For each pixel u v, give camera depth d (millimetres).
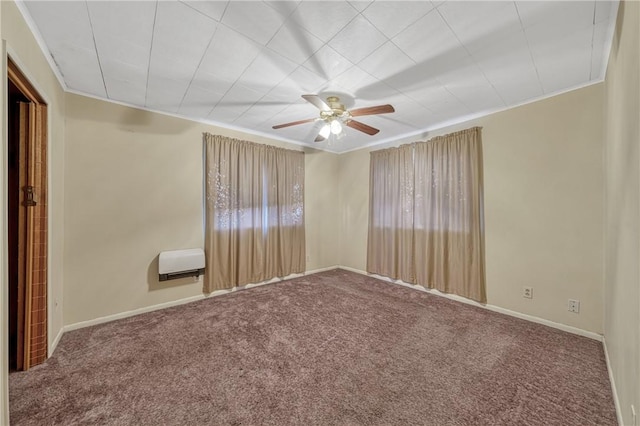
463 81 2348
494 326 2596
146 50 1919
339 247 5027
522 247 2789
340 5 1482
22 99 1926
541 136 2658
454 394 1663
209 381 1779
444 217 3400
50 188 2049
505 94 2600
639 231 1169
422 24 1637
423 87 2461
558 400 1609
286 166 4230
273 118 3309
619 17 1501
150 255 2988
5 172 1272
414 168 3760
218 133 3521
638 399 1139
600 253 2328
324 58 2006
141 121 2932
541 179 2660
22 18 1525
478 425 1429
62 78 2316
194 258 3141
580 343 2271
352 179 4812
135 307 2879
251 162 3771
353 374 1855
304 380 1792
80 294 2562
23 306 1901
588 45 1846
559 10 1526
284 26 1659
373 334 2436
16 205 1987
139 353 2115
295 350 2166
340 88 2479
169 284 3107
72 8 1510
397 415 1496
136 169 2895
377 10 1521
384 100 2740
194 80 2346
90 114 2619
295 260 4359
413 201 3777
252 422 1448
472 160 3125
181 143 3217
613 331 1808
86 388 1709
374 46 1853
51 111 2074
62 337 2363
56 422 1448
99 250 2670
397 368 1926
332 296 3457
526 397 1636
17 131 1949
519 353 2119
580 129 2424
